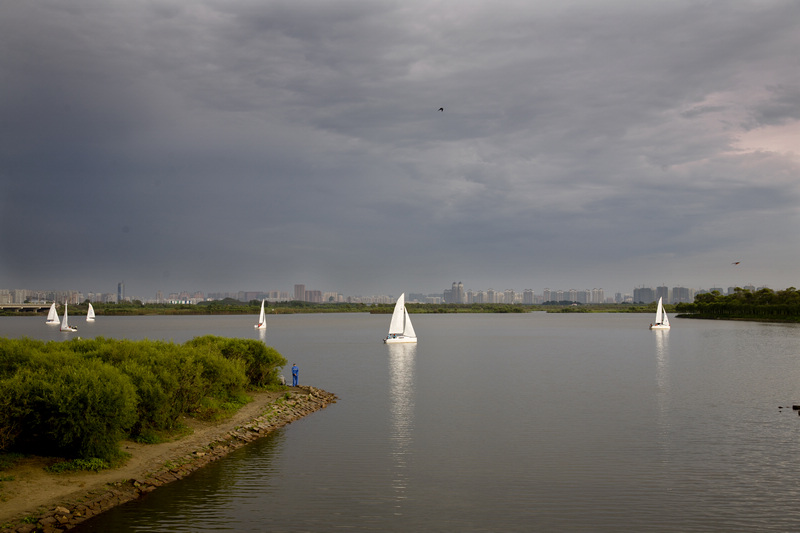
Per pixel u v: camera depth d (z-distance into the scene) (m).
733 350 105.50
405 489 28.05
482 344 126.75
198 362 42.75
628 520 24.48
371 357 95.12
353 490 27.80
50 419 27.23
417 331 192.62
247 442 36.38
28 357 34.38
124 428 32.34
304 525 23.64
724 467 31.66
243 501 26.12
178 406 37.31
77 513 23.39
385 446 35.81
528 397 53.75
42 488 25.17
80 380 28.70
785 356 93.56
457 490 27.97
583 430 40.12
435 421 42.97
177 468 29.88
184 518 24.03
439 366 81.06
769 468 31.47
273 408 45.22
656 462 32.59
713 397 53.53
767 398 52.94
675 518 24.69
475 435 38.66
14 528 21.36
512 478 29.77
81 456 28.41
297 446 35.66
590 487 28.47
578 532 23.25
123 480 27.25
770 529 23.62
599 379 66.50
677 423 42.28
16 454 27.83
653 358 92.00
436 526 23.70
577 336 157.25
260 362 55.06
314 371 74.94
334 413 46.19
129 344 41.16
